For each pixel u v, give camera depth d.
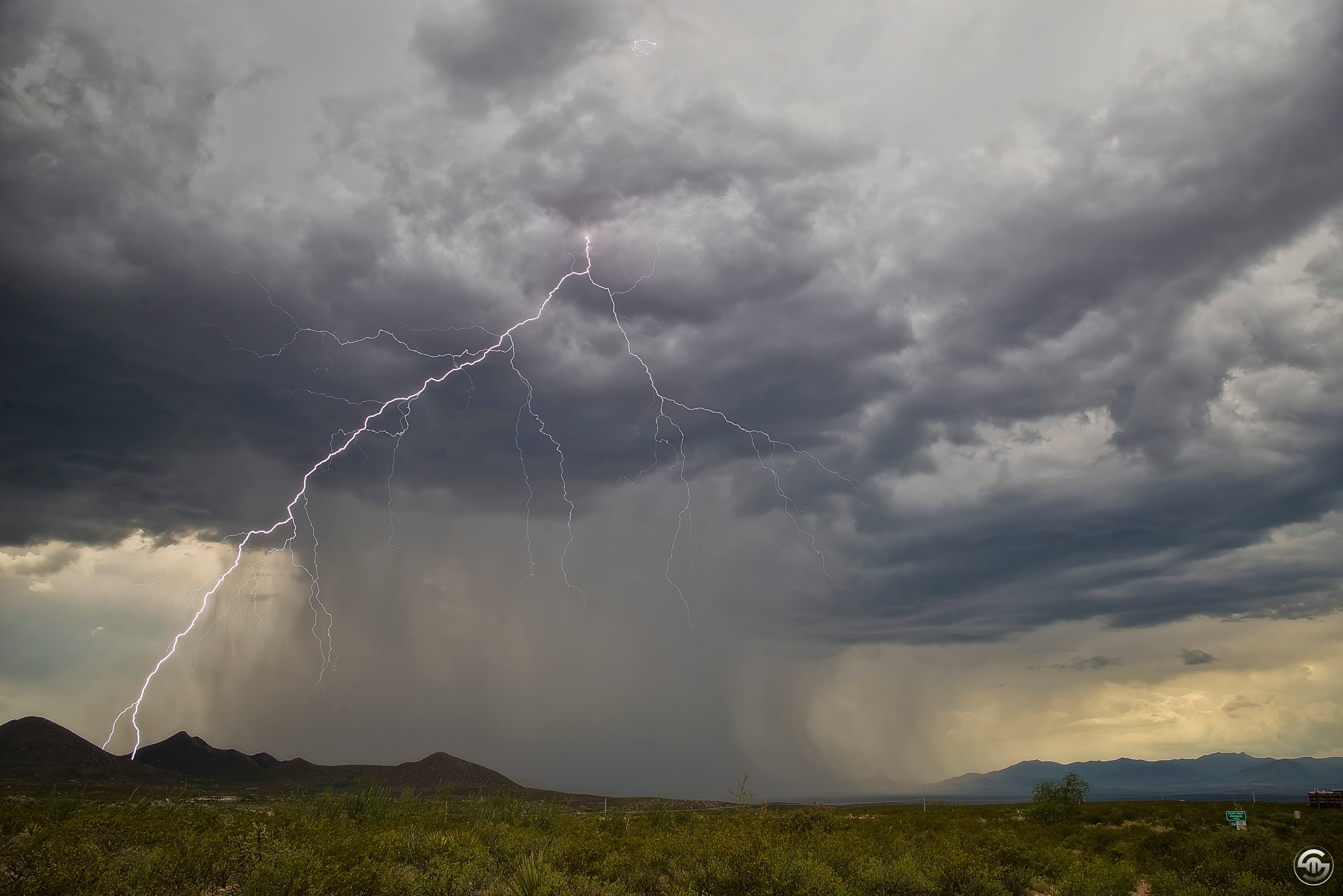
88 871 10.08
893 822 23.86
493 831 16.52
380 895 9.98
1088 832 23.58
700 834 13.87
